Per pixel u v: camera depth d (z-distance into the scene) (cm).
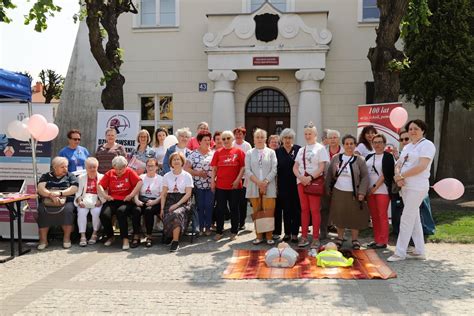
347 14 1441
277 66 1395
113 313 483
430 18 1201
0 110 834
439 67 1210
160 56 1506
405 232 667
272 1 1492
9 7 769
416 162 652
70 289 561
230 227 907
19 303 516
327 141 818
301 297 522
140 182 805
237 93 1467
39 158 830
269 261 644
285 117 1494
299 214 786
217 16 1416
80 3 1035
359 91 1440
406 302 502
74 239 841
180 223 753
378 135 740
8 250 773
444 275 599
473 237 792
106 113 984
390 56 937
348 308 487
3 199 707
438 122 1458
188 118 1501
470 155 1491
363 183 715
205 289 554
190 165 840
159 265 663
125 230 775
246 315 472
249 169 771
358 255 704
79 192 811
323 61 1380
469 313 470
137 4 1394
